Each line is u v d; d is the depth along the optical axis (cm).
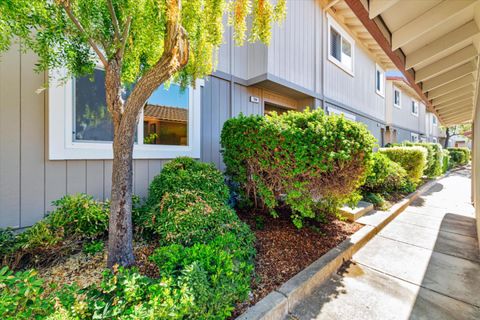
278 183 321
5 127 254
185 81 281
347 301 204
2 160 253
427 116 1927
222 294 156
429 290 221
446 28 284
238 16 192
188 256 178
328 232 329
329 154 263
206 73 282
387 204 472
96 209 244
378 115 1035
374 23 249
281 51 530
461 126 2284
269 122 311
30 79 267
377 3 222
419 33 259
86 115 304
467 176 1076
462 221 423
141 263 212
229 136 359
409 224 404
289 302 191
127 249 201
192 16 201
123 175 196
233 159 361
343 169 282
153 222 249
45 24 167
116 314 125
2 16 144
